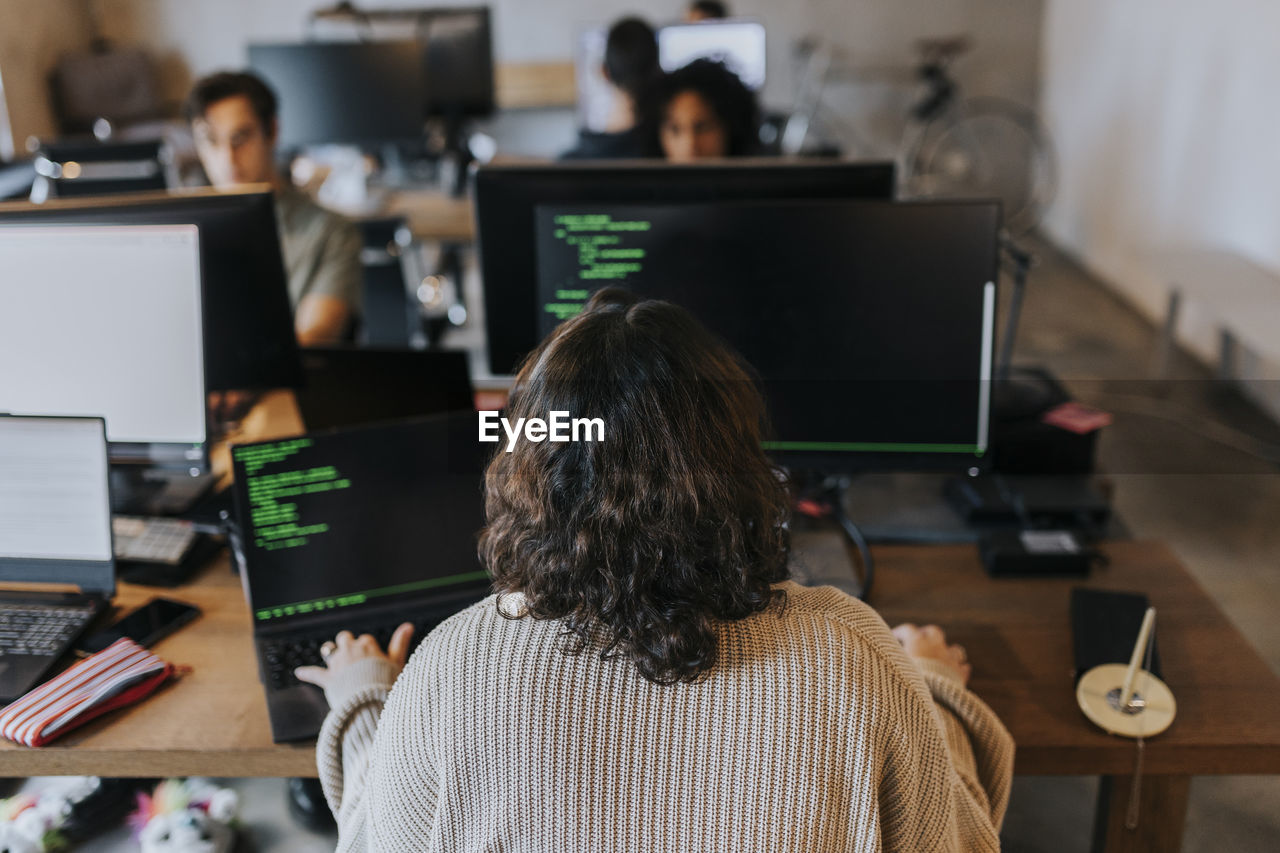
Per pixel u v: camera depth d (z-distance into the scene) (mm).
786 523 839
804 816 778
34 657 1312
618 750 771
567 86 6523
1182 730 1189
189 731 1206
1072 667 1307
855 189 1564
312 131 4156
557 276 1495
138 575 1495
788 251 1433
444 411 1795
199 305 1562
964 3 6387
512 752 771
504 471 795
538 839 785
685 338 783
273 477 1334
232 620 1415
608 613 748
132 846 1735
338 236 2516
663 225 1451
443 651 804
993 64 6488
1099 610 1370
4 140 5434
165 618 1407
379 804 834
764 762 771
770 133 4371
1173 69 4504
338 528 1360
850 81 6562
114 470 1769
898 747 805
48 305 1581
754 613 782
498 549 798
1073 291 5188
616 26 3363
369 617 1364
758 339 1471
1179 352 4246
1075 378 3967
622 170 1560
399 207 3871
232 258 1689
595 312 801
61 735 1191
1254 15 3801
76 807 1745
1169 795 1311
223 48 6449
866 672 795
